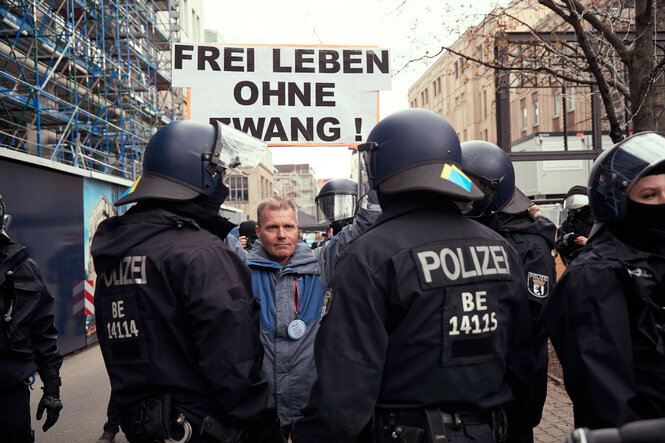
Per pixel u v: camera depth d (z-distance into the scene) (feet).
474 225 6.30
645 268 5.83
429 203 6.19
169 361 6.57
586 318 5.79
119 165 60.18
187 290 6.46
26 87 38.86
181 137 7.34
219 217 7.72
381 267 5.63
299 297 9.38
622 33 22.76
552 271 9.32
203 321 6.35
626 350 5.61
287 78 16.12
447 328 5.57
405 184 5.95
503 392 6.07
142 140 60.03
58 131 47.37
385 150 6.24
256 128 16.07
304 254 9.87
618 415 5.34
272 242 9.64
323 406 5.41
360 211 9.21
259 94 16.07
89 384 21.45
